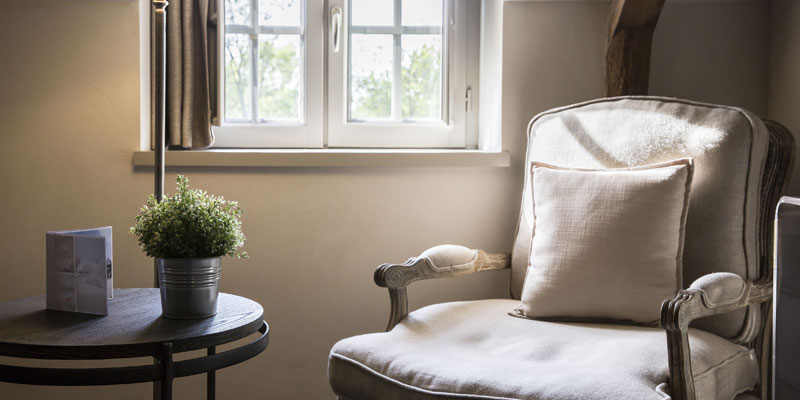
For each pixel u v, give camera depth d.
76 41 2.12
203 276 1.37
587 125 1.90
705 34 2.21
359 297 2.24
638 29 2.09
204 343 1.25
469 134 2.45
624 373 1.23
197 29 2.21
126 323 1.32
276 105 2.38
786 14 2.08
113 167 2.14
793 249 0.97
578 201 1.70
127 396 2.18
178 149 2.25
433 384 1.29
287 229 2.21
